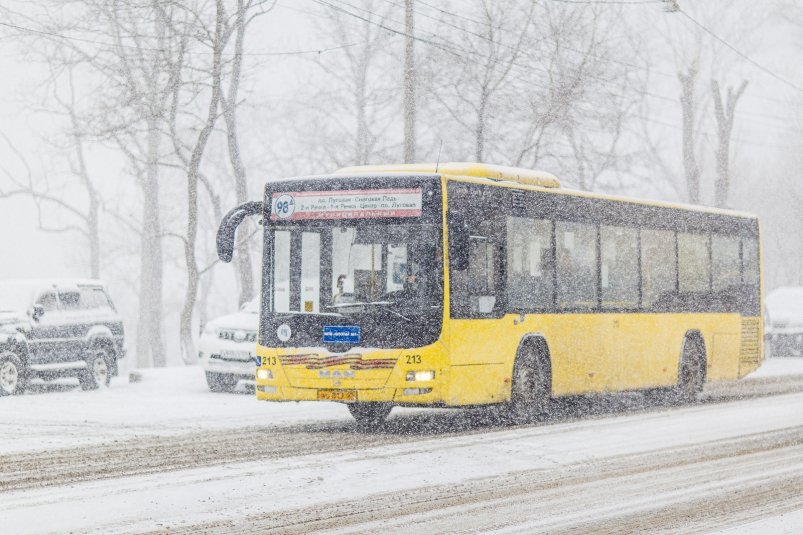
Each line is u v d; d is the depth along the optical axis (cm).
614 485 1418
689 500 1316
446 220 1952
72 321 2947
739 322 2895
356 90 5716
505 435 1938
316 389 1941
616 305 2427
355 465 1542
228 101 4328
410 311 1930
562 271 2267
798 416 2295
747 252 2959
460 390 1966
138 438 1858
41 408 2422
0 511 1184
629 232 2486
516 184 2156
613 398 2794
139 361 6644
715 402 2698
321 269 1967
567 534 1109
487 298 2044
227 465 1529
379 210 1962
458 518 1182
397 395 1917
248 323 2892
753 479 1477
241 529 1107
